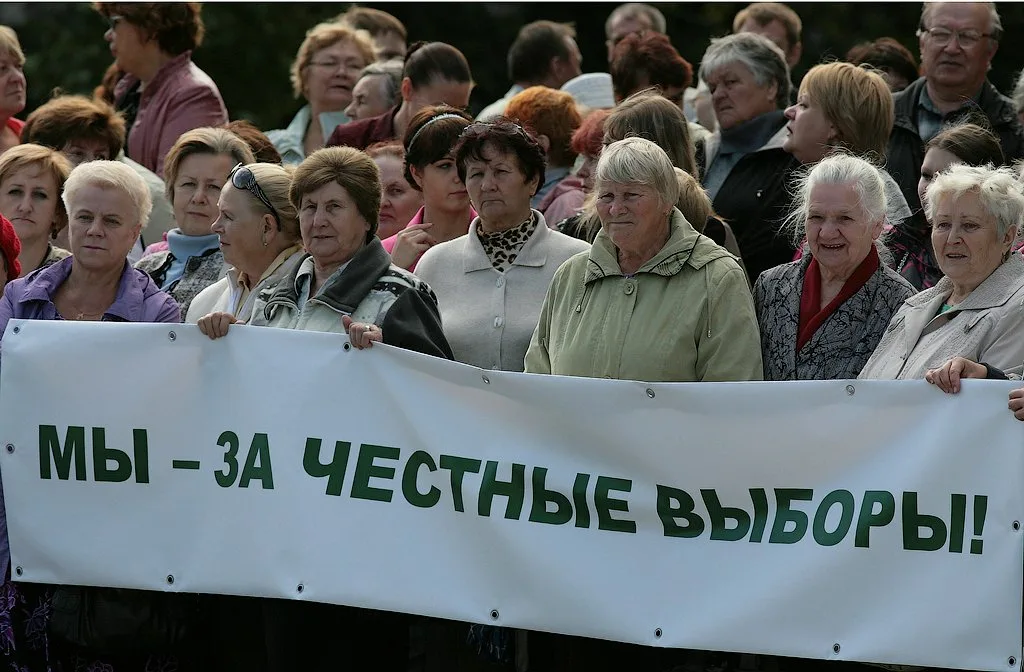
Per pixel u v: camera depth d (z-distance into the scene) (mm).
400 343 13859
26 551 14398
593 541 13297
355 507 13789
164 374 14234
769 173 18047
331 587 13781
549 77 24406
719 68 18891
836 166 13812
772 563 12867
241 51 43688
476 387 13586
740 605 12898
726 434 13016
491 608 13461
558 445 13383
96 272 15086
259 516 13977
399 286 14273
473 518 13539
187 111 22641
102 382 14320
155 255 17875
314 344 13945
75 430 14352
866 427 12695
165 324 14242
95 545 14297
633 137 14008
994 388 12367
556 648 14180
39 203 17859
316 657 14305
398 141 19484
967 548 12430
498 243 15508
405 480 13703
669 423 13141
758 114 18875
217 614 14859
